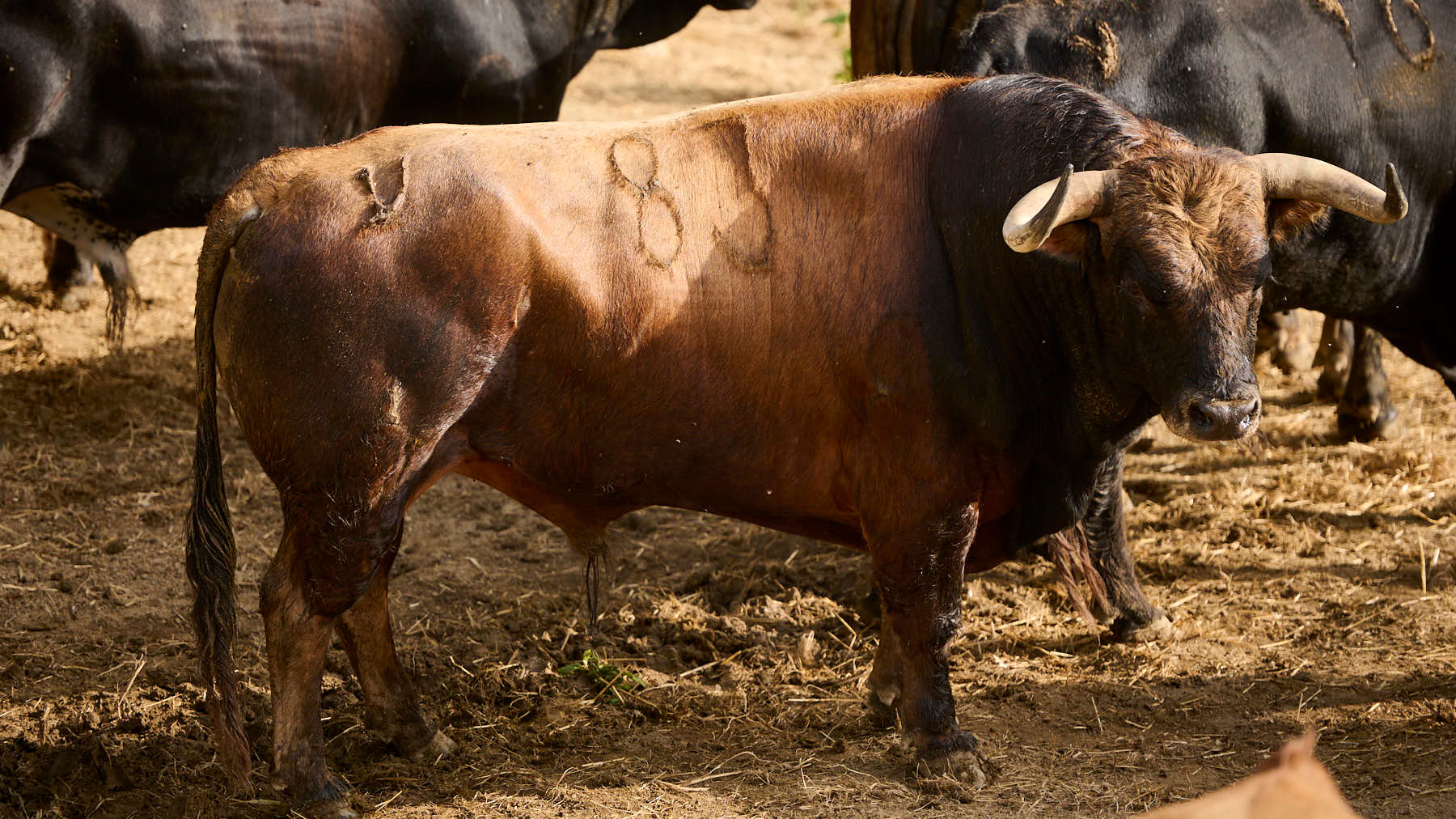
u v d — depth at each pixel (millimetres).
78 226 10148
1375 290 8664
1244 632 8477
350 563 6504
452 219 6340
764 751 7309
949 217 6523
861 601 8727
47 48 9000
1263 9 7961
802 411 6715
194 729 7531
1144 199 5898
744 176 6715
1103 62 7762
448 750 7305
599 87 20250
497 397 6566
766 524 7309
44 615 8688
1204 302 5797
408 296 6293
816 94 6961
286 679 6609
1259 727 7395
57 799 6926
